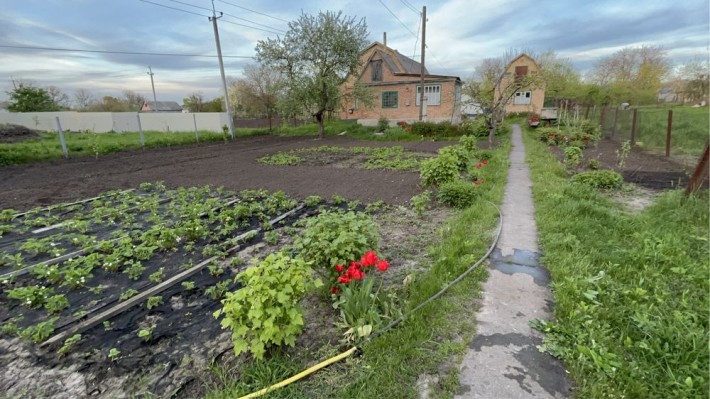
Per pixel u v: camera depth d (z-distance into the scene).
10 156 11.59
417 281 3.28
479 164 8.85
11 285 3.52
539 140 15.69
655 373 2.07
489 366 2.21
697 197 4.97
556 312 2.72
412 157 12.05
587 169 8.74
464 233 4.45
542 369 2.18
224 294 3.29
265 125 28.62
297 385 2.12
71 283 3.42
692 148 10.60
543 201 5.77
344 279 2.62
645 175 7.77
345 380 2.15
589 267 3.42
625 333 2.44
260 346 2.13
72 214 6.13
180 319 2.92
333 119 27.55
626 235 4.26
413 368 2.21
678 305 2.72
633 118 12.23
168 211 6.04
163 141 17.00
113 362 2.43
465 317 2.75
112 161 12.28
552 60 36.31
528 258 3.80
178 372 2.31
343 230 2.99
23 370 2.38
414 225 5.09
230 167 10.83
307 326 2.72
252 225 5.34
